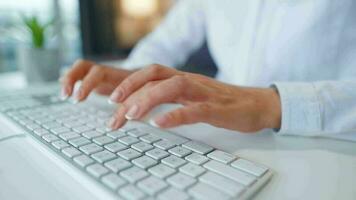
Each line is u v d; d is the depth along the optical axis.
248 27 0.60
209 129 0.37
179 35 0.84
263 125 0.36
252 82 0.58
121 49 1.18
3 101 0.48
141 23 1.20
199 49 0.94
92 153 0.27
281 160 0.29
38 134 0.33
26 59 0.72
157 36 0.86
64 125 0.35
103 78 0.47
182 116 0.31
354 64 0.47
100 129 0.34
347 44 0.47
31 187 0.24
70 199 0.22
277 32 0.54
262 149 0.31
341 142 0.34
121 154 0.27
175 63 0.85
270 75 0.55
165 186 0.22
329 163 0.28
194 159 0.26
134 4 1.17
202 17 0.83
